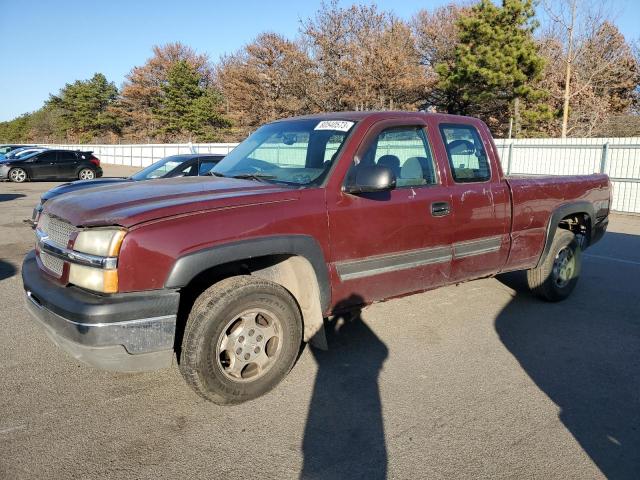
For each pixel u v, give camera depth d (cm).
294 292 372
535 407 346
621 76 3144
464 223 443
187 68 4944
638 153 1431
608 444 306
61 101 6450
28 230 992
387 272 398
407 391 365
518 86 2611
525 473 278
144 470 276
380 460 287
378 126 399
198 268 304
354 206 373
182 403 344
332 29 3634
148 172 936
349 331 477
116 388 364
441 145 438
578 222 595
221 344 323
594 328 498
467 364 411
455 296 588
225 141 4656
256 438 306
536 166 1680
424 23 4003
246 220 324
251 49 3894
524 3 2514
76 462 281
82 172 2316
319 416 330
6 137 8419
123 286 289
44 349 428
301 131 426
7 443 297
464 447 300
